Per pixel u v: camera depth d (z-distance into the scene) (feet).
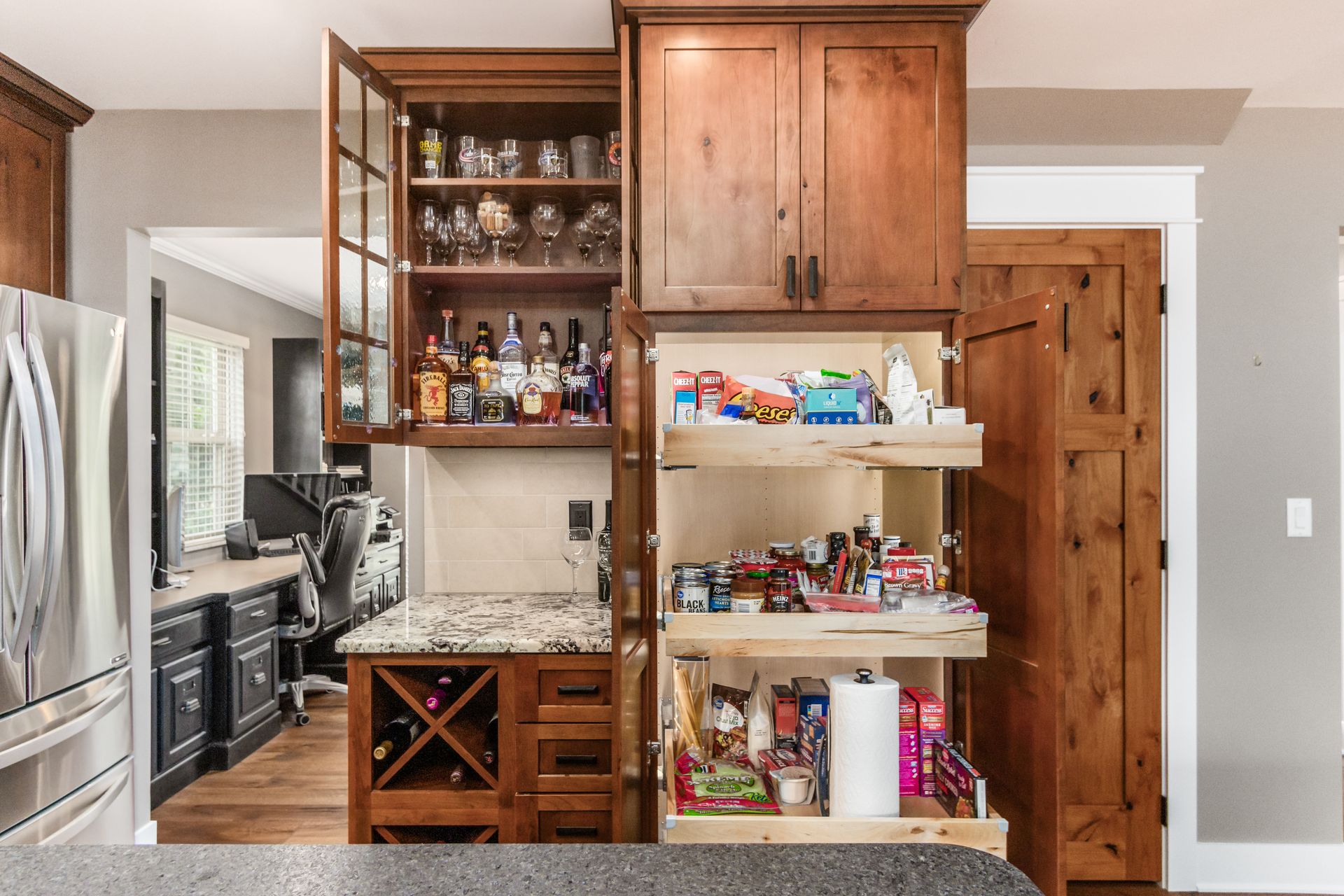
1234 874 7.15
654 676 5.59
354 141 5.82
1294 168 7.27
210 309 13.79
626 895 2.17
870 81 5.60
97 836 6.78
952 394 5.67
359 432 5.77
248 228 7.76
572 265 7.38
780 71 5.59
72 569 6.36
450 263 7.25
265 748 10.84
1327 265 7.27
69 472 6.32
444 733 5.84
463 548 7.57
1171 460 7.20
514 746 5.77
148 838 7.80
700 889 2.21
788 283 5.54
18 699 5.78
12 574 5.70
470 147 6.73
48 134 7.41
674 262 5.60
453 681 6.18
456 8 5.97
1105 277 7.26
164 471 10.28
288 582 11.74
